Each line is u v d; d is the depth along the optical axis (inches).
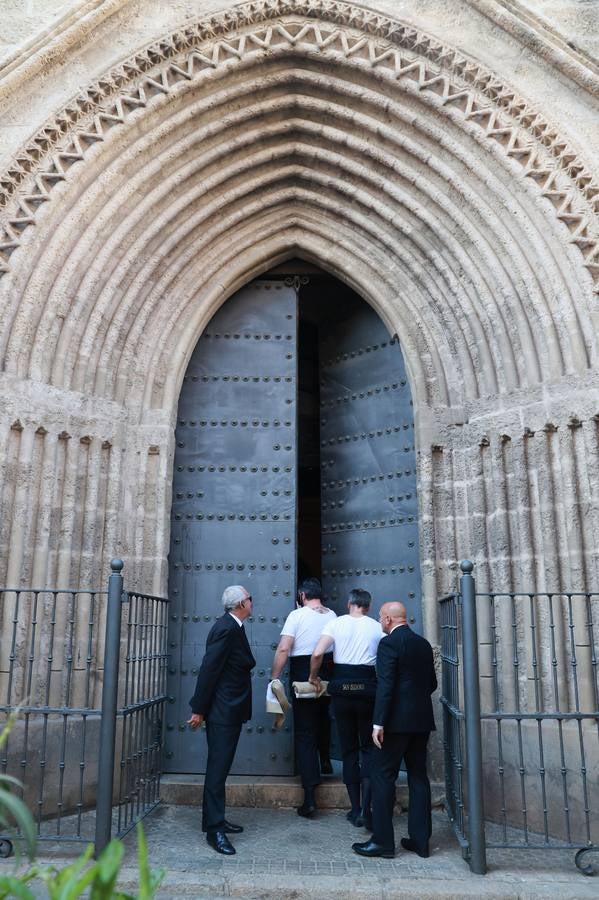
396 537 322.7
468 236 309.0
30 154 290.7
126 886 198.8
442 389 319.6
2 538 267.6
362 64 312.5
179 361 327.6
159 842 235.0
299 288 356.2
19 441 277.1
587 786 245.9
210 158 324.5
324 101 326.3
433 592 299.6
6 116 292.8
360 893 197.2
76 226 297.3
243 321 348.8
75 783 267.4
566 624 266.2
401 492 325.4
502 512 287.6
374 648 253.4
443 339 324.8
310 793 265.7
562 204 286.0
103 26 305.9
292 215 348.5
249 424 336.2
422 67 307.9
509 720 269.7
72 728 270.2
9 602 265.7
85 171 298.8
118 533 299.3
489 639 283.9
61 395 287.9
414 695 223.6
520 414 289.1
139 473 310.2
